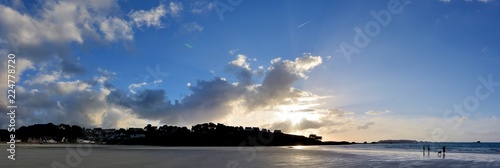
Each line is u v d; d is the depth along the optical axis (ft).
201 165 109.91
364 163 128.57
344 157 169.27
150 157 151.12
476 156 200.64
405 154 222.48
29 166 98.07
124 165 107.14
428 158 171.73
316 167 109.09
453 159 164.04
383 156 185.47
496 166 125.18
